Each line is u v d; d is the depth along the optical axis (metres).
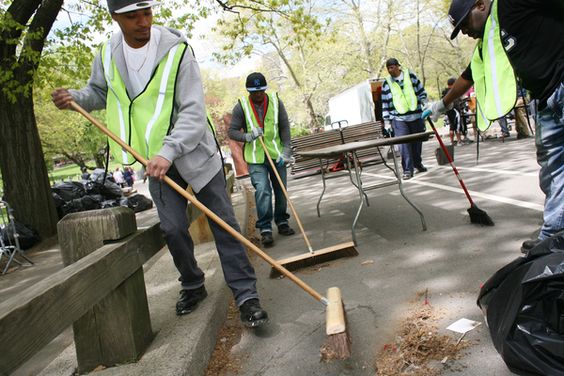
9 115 9.39
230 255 3.06
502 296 2.07
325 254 4.21
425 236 4.50
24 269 7.31
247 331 3.10
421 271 3.62
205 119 2.89
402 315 2.92
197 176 2.93
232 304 3.59
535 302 1.90
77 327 2.54
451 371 2.26
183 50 2.86
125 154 2.85
